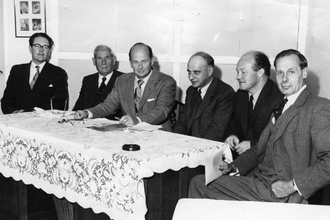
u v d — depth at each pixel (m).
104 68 4.35
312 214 1.35
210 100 3.43
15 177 2.78
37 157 2.59
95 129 2.78
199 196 2.37
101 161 2.18
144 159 2.04
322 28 3.99
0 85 5.04
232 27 4.64
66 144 2.39
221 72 4.73
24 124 2.92
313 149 2.19
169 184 2.28
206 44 4.73
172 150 2.28
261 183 2.31
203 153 2.34
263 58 3.04
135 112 3.60
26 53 5.03
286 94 2.34
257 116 3.02
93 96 4.38
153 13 4.78
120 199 2.08
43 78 4.49
